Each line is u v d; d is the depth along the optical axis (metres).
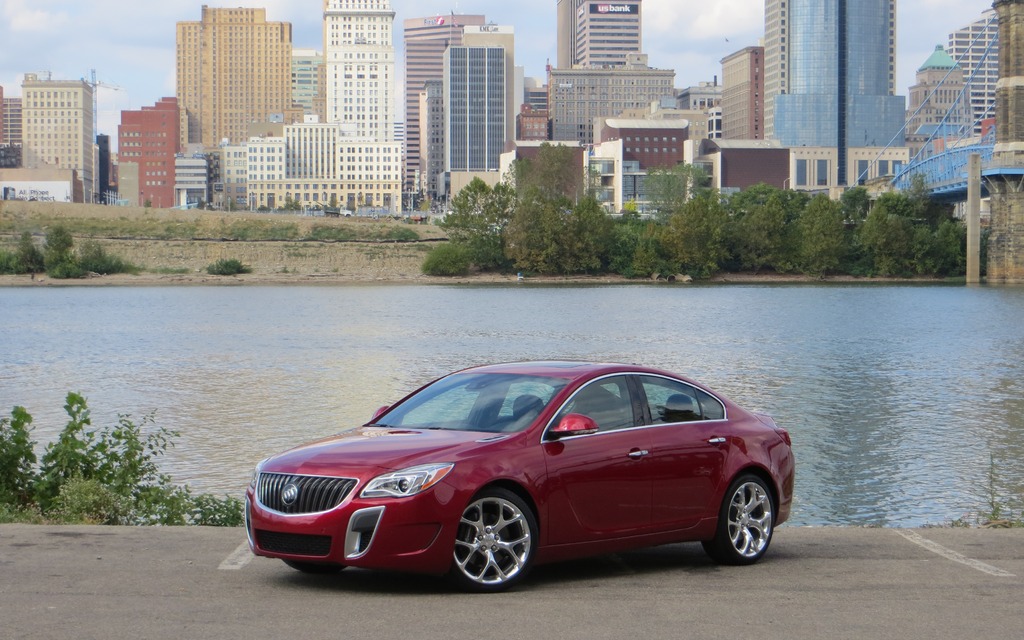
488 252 171.50
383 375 49.44
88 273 162.75
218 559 12.05
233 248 176.12
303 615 9.69
